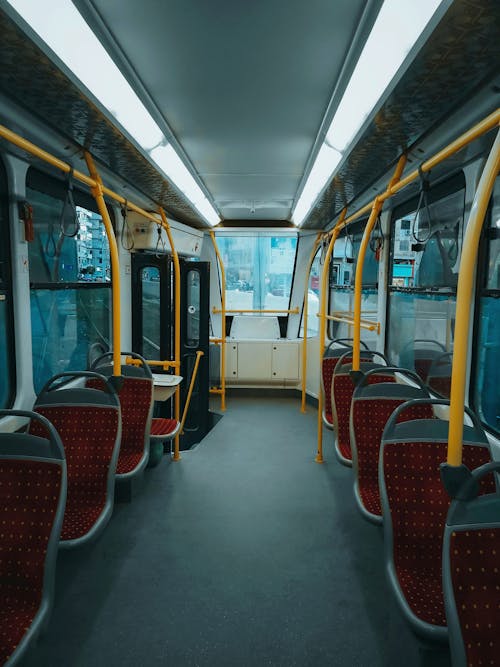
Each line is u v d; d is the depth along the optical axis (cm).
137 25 161
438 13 133
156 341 480
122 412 342
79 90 189
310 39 171
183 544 291
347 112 217
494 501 132
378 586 251
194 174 369
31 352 284
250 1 148
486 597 129
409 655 192
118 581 252
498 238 240
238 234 686
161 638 211
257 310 727
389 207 402
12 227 264
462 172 276
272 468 421
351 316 543
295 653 203
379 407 279
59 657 199
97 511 242
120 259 435
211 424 580
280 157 331
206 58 187
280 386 714
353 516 331
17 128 224
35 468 172
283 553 282
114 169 313
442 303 309
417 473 204
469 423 260
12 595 163
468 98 190
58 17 142
